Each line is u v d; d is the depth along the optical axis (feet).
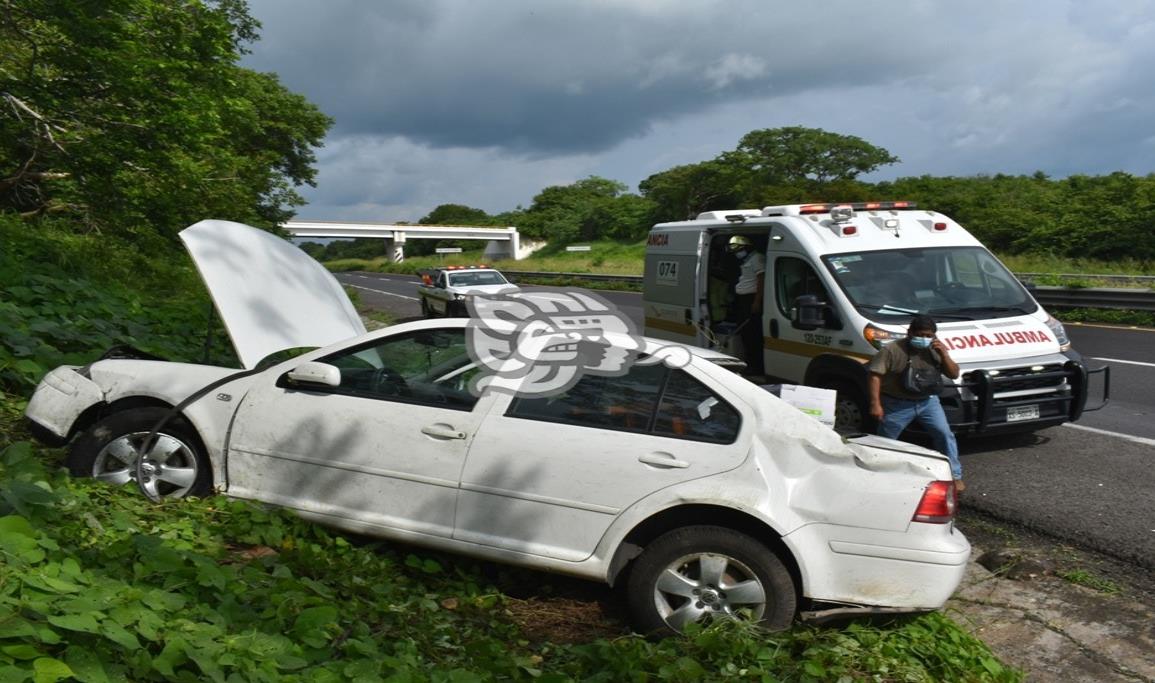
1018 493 22.00
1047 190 184.65
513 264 268.41
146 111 43.37
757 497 13.20
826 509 13.25
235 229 19.83
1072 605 15.99
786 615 13.14
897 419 21.77
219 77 47.14
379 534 14.90
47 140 43.91
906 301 25.71
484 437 14.40
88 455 16.08
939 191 211.20
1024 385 24.03
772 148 297.74
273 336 18.37
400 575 14.94
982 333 24.58
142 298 43.68
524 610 14.67
